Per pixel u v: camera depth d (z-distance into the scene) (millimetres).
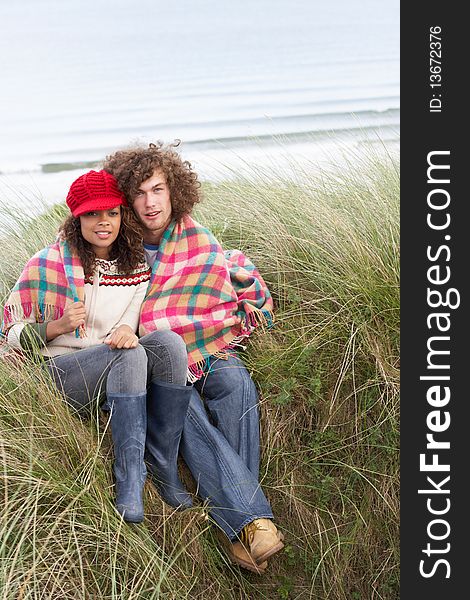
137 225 4258
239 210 5324
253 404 4355
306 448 4402
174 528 4051
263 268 4953
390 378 4395
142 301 4348
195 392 4398
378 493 4285
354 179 5406
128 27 45594
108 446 4094
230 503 4090
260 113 14500
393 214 4914
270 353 4547
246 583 4172
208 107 15891
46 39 39688
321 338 4555
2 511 3652
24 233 5344
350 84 17906
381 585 4227
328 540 4254
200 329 4363
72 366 4047
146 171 4223
